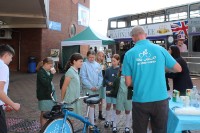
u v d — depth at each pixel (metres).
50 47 25.02
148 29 23.55
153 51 4.39
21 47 23.73
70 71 5.75
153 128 4.47
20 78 19.20
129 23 25.12
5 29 22.66
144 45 4.44
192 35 20.80
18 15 15.96
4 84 4.09
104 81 7.50
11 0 11.50
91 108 6.43
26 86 15.47
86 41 20.25
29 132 6.97
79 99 5.54
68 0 28.09
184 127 4.22
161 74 4.36
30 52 23.62
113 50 26.33
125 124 7.59
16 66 23.88
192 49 20.91
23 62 23.73
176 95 5.43
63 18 27.19
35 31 23.53
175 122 4.34
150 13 23.42
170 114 4.66
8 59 4.36
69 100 5.68
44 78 6.03
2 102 4.31
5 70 4.12
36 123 7.80
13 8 13.88
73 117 5.14
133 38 4.59
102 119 8.33
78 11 30.62
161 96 4.32
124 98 6.88
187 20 21.03
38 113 9.05
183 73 6.29
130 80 4.53
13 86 15.38
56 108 4.83
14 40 23.69
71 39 21.25
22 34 23.64
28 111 9.32
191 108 4.56
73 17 29.39
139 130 4.42
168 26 22.14
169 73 6.42
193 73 20.98
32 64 22.80
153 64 4.35
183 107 4.77
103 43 19.86
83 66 7.23
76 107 5.76
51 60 6.16
